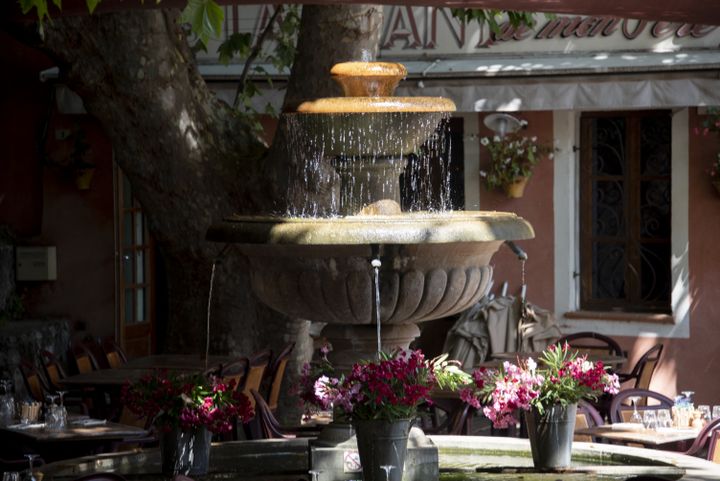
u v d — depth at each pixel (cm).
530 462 870
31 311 1711
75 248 1709
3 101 1714
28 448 1027
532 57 1540
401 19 1579
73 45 1146
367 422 768
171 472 838
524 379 820
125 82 1161
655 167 1559
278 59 1502
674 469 807
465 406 1038
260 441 919
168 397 830
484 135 1605
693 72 1426
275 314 1272
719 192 1509
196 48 1410
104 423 1044
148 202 1225
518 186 1586
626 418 1110
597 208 1588
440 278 807
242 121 1245
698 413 1032
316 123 812
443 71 1489
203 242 1227
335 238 768
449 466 859
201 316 1270
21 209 1717
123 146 1196
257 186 1201
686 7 852
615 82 1448
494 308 1543
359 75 813
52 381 1255
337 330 846
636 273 1573
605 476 808
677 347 1532
